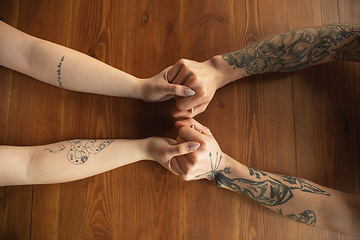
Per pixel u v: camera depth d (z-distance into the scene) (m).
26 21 0.78
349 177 0.75
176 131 0.76
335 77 0.77
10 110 0.76
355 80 0.77
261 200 0.68
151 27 0.78
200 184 0.76
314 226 0.69
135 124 0.76
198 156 0.63
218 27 0.78
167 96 0.70
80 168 0.67
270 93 0.77
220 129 0.76
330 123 0.77
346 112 0.77
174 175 0.76
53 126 0.76
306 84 0.77
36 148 0.69
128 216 0.75
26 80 0.76
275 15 0.78
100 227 0.75
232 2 0.78
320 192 0.66
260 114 0.77
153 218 0.75
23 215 0.75
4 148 0.68
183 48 0.78
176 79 0.66
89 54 0.77
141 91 0.69
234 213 0.75
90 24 0.78
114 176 0.76
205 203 0.75
